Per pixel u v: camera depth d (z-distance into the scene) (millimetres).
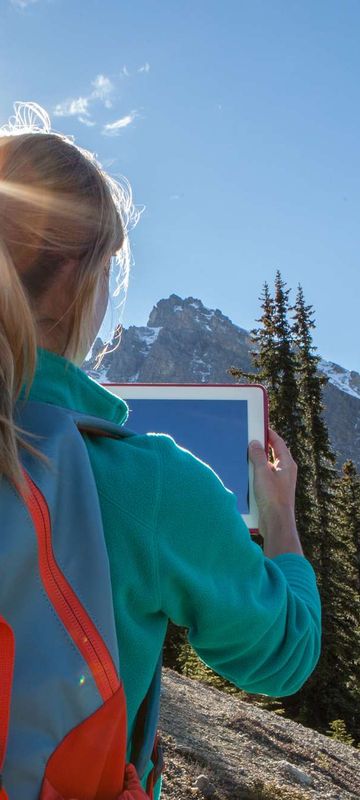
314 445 38562
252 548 1226
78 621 1004
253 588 1201
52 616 987
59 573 1013
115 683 1018
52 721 949
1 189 1192
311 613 1318
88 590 1029
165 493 1154
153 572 1126
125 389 1787
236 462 1689
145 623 1167
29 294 1190
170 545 1146
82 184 1234
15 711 939
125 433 1231
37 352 1161
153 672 1189
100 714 984
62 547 1039
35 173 1209
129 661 1137
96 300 1338
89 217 1221
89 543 1054
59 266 1210
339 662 29641
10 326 1062
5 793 908
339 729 22766
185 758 8023
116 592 1115
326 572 33656
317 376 39625
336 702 27875
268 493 1565
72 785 952
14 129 1385
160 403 1800
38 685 947
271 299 38312
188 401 1778
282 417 35594
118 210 1338
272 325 37656
